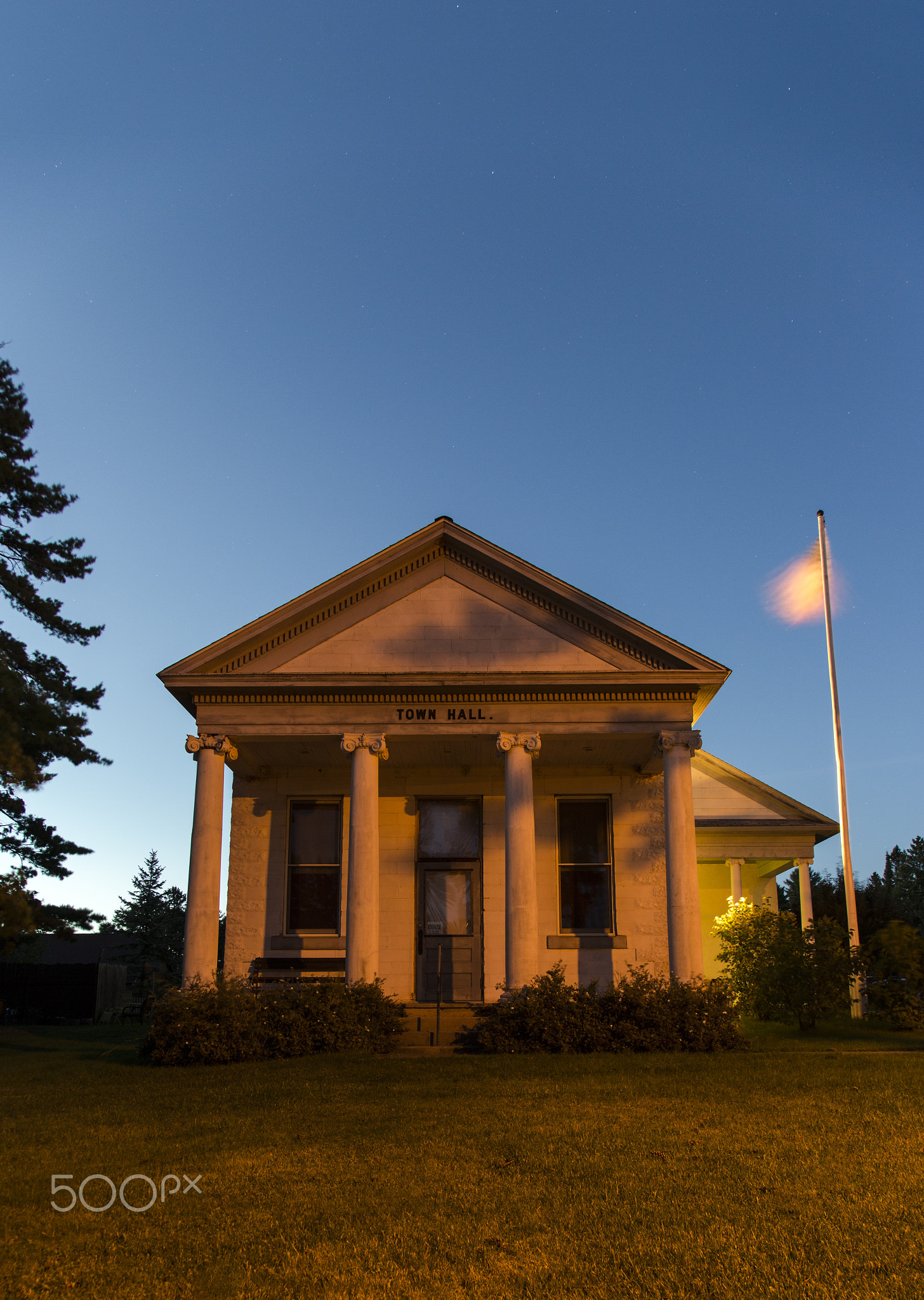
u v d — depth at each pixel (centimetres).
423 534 2217
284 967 2308
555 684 2109
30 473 3111
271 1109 1308
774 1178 946
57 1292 700
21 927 2652
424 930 2372
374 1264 738
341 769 2428
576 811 2442
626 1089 1426
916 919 6531
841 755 2838
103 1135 1165
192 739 2108
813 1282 693
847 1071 1564
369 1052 1828
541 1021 1867
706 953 3194
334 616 2209
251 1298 682
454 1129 1163
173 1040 1822
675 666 2144
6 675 2820
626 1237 788
